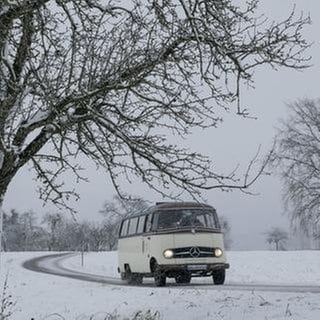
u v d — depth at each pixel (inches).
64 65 345.7
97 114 356.2
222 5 369.4
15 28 355.3
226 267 1128.8
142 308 698.2
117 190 394.3
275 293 788.6
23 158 352.8
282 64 362.6
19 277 1581.0
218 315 565.0
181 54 365.4
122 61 350.6
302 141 2405.3
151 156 368.8
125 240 1337.4
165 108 379.9
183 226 1119.6
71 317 701.3
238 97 370.3
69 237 4554.6
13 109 340.8
